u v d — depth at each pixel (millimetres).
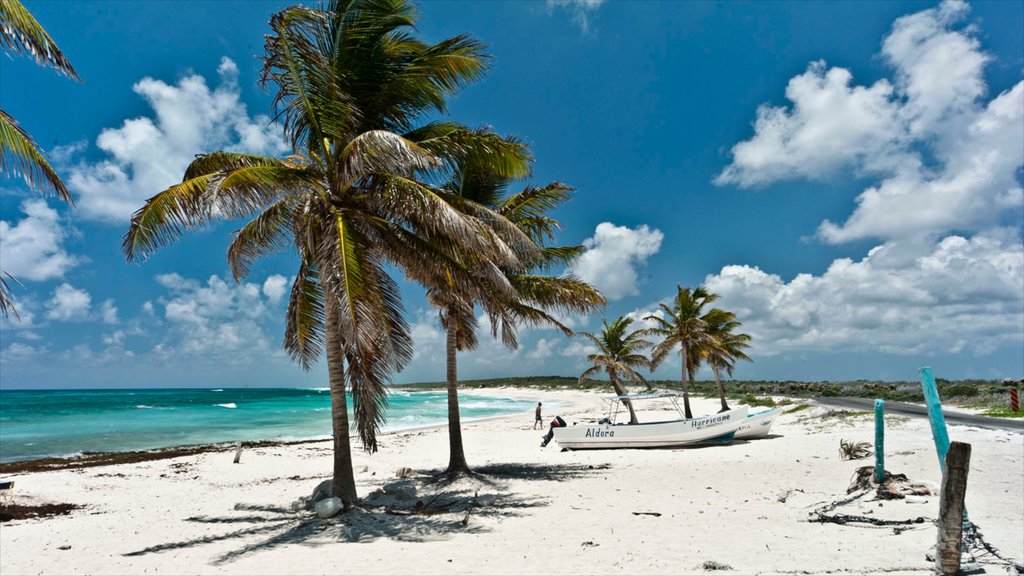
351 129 10117
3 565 8133
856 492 9914
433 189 10211
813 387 64875
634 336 26625
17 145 6305
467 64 10969
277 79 9477
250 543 8680
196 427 37781
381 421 10312
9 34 5887
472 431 31625
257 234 10859
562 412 51281
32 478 17234
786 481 12398
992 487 10289
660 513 9672
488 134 11156
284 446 25844
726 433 20984
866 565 5941
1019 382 33781
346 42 10336
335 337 10195
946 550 4793
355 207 10195
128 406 62375
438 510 10352
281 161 10016
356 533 8812
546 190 14703
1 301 6090
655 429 20672
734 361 36938
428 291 13992
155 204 8648
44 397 95375
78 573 7594
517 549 7543
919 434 18578
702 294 31094
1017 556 5914
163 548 8812
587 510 10211
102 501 13742
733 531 8023
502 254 9609
